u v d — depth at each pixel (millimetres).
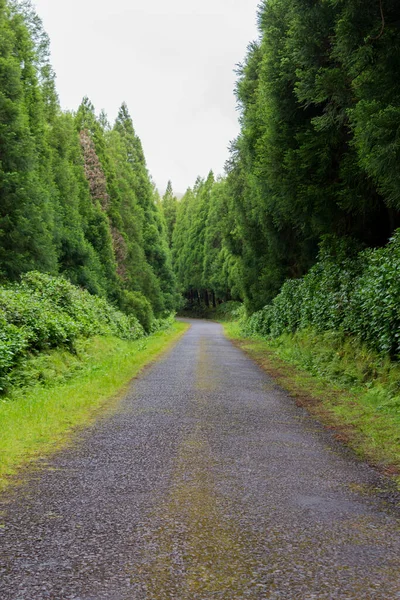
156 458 5945
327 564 3320
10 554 3430
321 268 19719
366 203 14258
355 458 6070
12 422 7613
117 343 23125
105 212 39969
